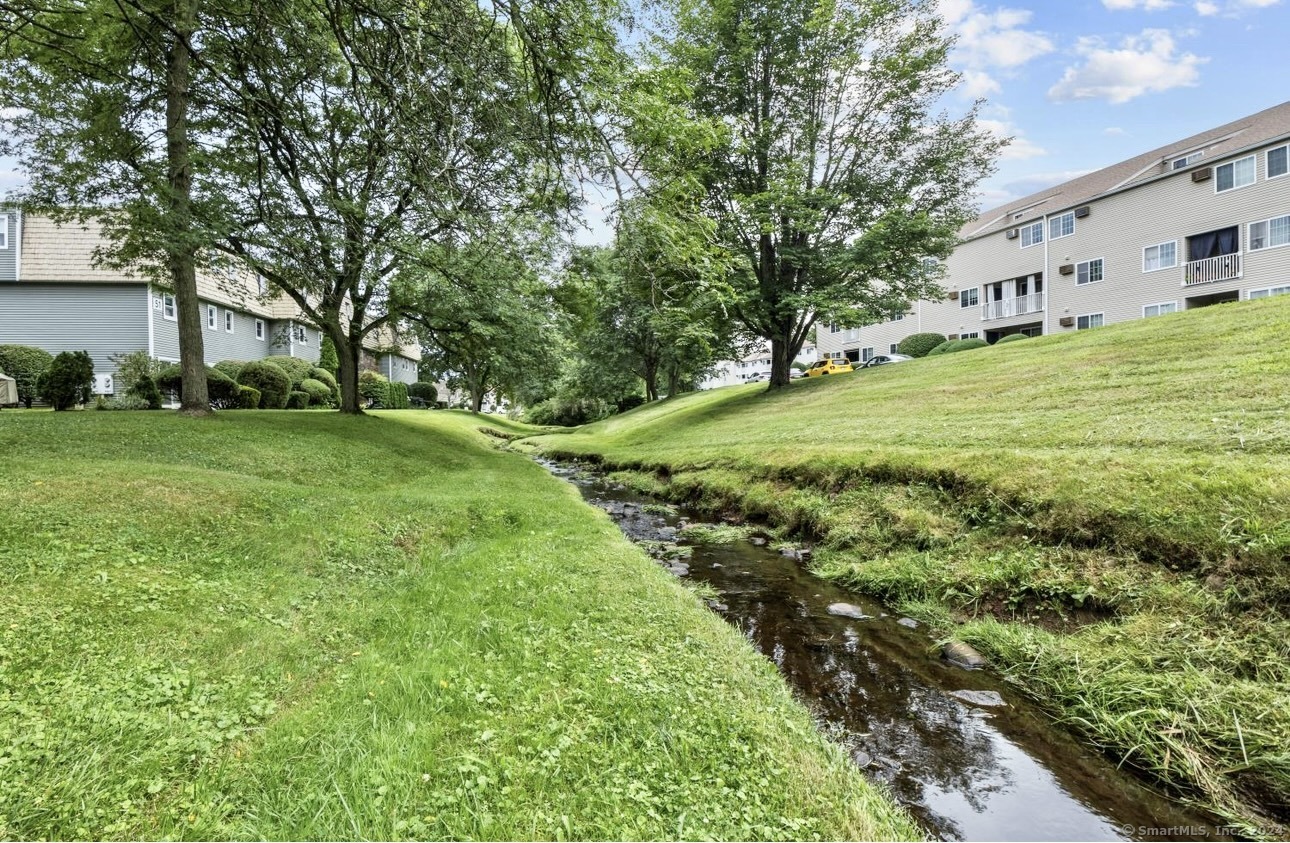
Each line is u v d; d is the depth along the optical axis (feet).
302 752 7.86
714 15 53.11
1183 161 72.79
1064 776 9.95
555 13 13.88
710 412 66.74
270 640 11.55
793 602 18.69
